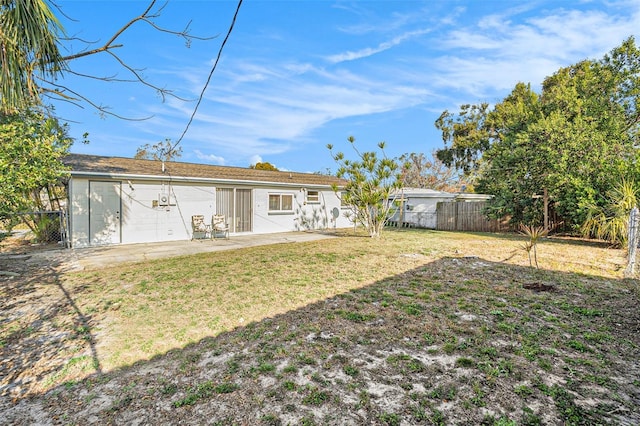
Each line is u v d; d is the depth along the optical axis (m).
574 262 7.55
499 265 7.30
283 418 2.29
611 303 4.60
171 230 12.23
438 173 34.91
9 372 3.04
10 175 5.97
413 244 10.90
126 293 5.35
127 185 11.25
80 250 9.77
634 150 11.87
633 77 15.43
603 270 6.70
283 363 3.06
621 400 2.42
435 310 4.37
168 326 4.02
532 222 14.38
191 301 4.93
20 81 2.95
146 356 3.29
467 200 20.95
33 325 4.11
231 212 13.91
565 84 16.88
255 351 3.31
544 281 5.83
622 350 3.21
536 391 2.54
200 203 12.99
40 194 11.52
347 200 12.92
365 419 2.26
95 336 3.77
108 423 2.28
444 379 2.73
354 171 12.72
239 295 5.20
